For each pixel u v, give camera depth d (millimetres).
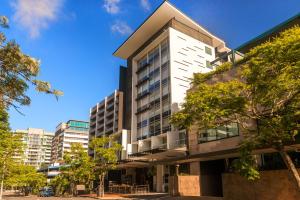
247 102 14273
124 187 40656
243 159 14242
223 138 28188
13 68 7312
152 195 31438
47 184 64188
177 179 25266
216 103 14523
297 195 15812
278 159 22234
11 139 30641
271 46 12602
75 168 43844
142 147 52969
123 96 71125
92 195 39906
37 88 7578
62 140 142000
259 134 14531
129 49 65688
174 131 44719
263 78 13234
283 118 13250
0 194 33812
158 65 54594
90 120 93438
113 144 37625
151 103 54469
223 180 20328
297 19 28328
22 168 37531
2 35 7160
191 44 54312
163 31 56469
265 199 17422
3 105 7512
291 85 12820
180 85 50000
